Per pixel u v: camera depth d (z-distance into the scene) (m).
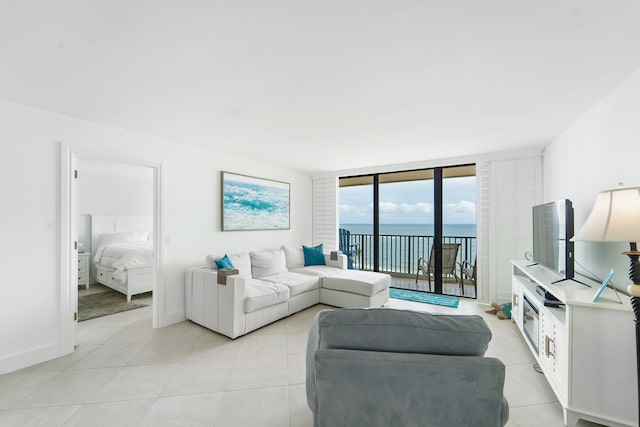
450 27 1.43
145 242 5.64
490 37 1.51
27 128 2.44
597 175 2.38
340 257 4.75
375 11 1.31
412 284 5.41
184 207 3.62
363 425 1.25
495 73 1.90
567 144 2.99
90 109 2.52
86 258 5.20
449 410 1.19
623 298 1.80
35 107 2.48
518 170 3.93
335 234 5.67
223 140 3.50
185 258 3.62
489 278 4.12
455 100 2.32
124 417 1.81
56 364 2.47
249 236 4.56
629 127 1.95
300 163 4.92
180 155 3.60
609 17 1.35
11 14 1.31
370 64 1.79
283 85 2.07
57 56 1.69
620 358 1.65
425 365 1.19
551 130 3.08
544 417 1.84
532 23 1.40
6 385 2.15
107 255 5.11
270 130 3.11
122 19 1.36
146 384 2.17
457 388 1.18
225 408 1.90
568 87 2.10
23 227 2.43
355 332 1.29
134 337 3.04
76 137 2.72
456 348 1.24
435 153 4.14
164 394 2.05
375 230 5.35
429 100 2.32
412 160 4.65
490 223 4.10
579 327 1.73
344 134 3.24
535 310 2.42
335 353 1.25
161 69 1.85
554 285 2.18
